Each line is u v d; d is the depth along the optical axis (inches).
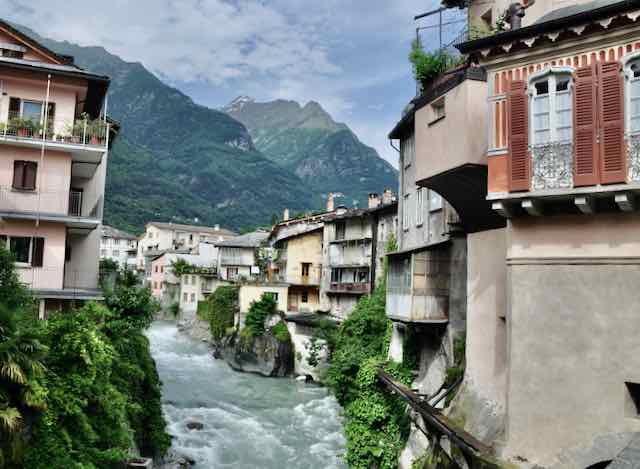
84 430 560.4
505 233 578.6
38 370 502.0
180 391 1529.3
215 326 2256.4
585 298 438.6
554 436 435.2
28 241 948.0
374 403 863.7
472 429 563.8
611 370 418.9
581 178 427.5
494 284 591.2
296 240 2214.6
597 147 425.4
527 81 467.5
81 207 1162.0
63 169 975.6
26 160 956.6
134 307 903.1
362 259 1802.4
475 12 816.9
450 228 755.4
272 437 1138.7
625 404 410.0
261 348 1889.8
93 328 655.8
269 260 2687.0
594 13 419.5
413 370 864.9
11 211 927.0
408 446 789.9
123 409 670.5
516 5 514.9
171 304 3454.7
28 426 497.7
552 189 440.1
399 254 816.9
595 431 418.3
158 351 2244.1
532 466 436.5
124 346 842.2
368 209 1749.5
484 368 596.7
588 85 434.6
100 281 1117.7
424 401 689.0
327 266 1996.8
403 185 1056.2
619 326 420.2
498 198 470.0
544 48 457.1
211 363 2065.7
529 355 458.0
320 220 2461.9
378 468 824.9
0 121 955.3
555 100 453.1
